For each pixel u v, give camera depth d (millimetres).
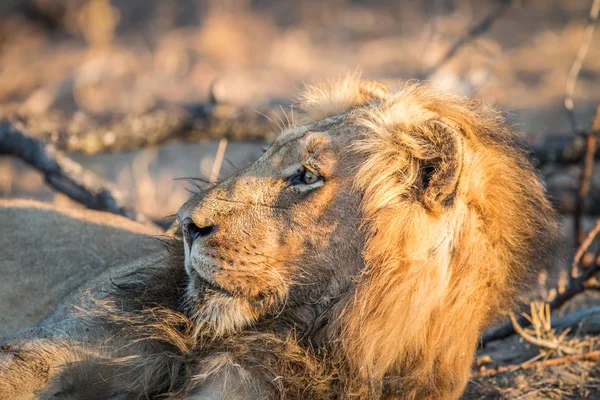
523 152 7266
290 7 28422
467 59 16844
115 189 11289
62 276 8219
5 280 8055
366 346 6375
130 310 6875
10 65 22281
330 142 6496
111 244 8664
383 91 7438
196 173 16375
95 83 20188
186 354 6652
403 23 26391
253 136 13156
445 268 6293
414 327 6336
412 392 6504
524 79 21906
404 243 6258
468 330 6574
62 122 12430
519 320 8930
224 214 6434
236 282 6422
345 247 6410
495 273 6562
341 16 27594
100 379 6691
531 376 8164
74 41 25016
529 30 25797
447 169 6086
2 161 16203
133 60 22734
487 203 6422
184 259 6789
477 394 7898
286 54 23703
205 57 23641
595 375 8203
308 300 6516
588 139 10867
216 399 6352
